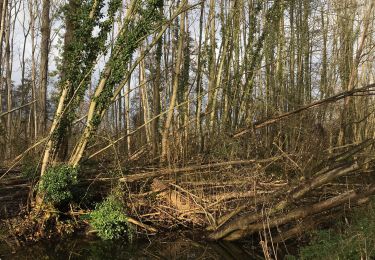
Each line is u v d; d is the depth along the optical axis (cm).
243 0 1700
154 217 1084
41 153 1085
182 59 1595
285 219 852
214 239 972
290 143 1363
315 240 767
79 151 1038
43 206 1003
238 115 1661
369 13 1839
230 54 1686
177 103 1524
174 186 1105
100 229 1002
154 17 1037
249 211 988
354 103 1842
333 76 2130
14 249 920
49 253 904
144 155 1413
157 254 908
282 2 1697
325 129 1494
